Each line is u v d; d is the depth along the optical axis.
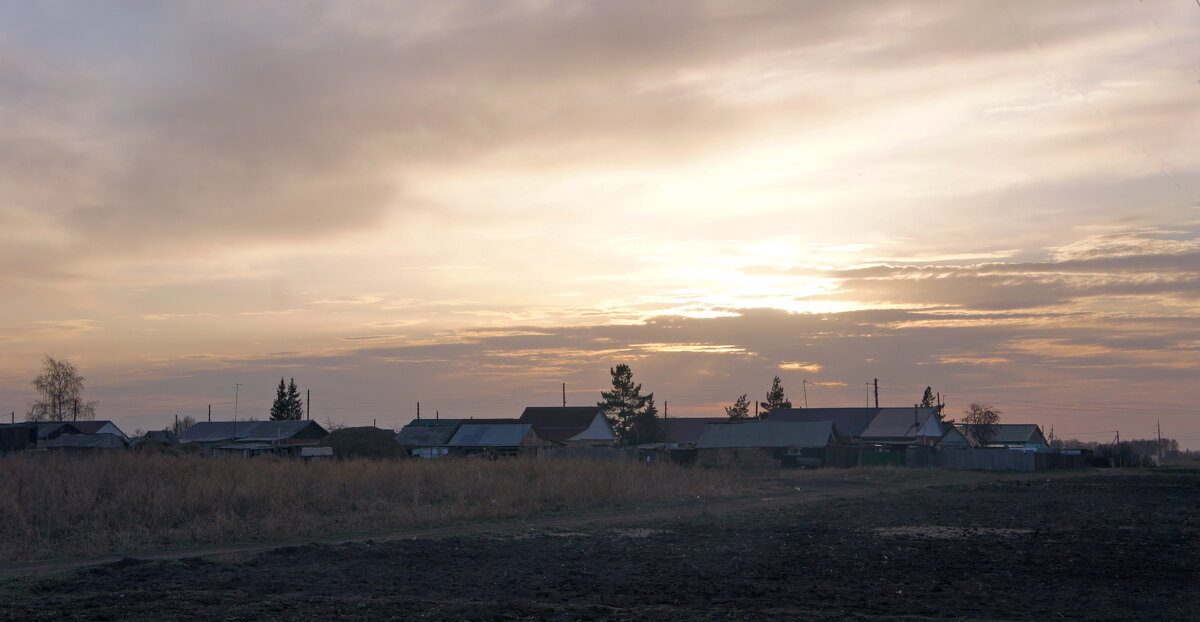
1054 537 25.38
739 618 14.28
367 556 21.66
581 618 14.39
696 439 114.25
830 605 15.50
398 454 68.06
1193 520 30.16
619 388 114.88
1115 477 61.97
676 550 23.08
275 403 129.12
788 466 77.19
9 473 33.31
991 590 16.92
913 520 30.66
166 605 15.43
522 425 86.81
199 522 26.55
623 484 40.12
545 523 29.38
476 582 18.14
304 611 14.96
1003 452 74.44
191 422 127.25
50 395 100.62
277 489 31.92
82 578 18.14
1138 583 17.67
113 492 31.31
